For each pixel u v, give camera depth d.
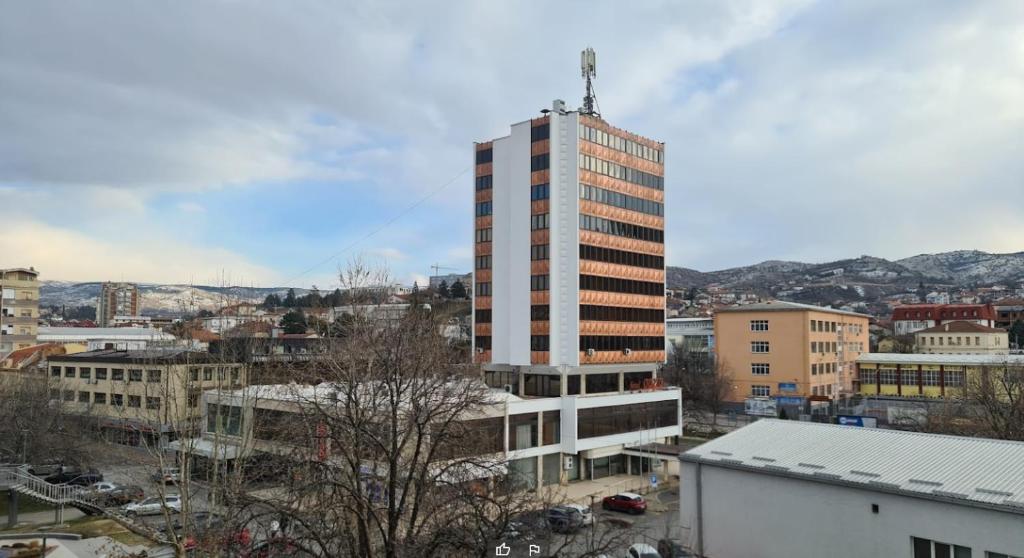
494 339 68.06
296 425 29.16
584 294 63.78
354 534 24.52
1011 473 26.36
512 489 27.94
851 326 112.19
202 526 27.17
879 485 26.61
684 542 32.50
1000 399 67.56
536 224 64.88
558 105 67.75
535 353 63.94
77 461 54.78
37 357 88.75
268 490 28.84
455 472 24.81
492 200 69.62
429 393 27.53
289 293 168.75
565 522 29.34
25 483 46.22
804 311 95.19
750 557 30.34
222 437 35.69
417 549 22.11
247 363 49.22
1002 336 131.12
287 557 22.39
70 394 72.00
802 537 28.72
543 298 63.81
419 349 33.00
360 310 37.69
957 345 132.62
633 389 68.81
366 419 26.09
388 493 25.00
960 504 24.47
